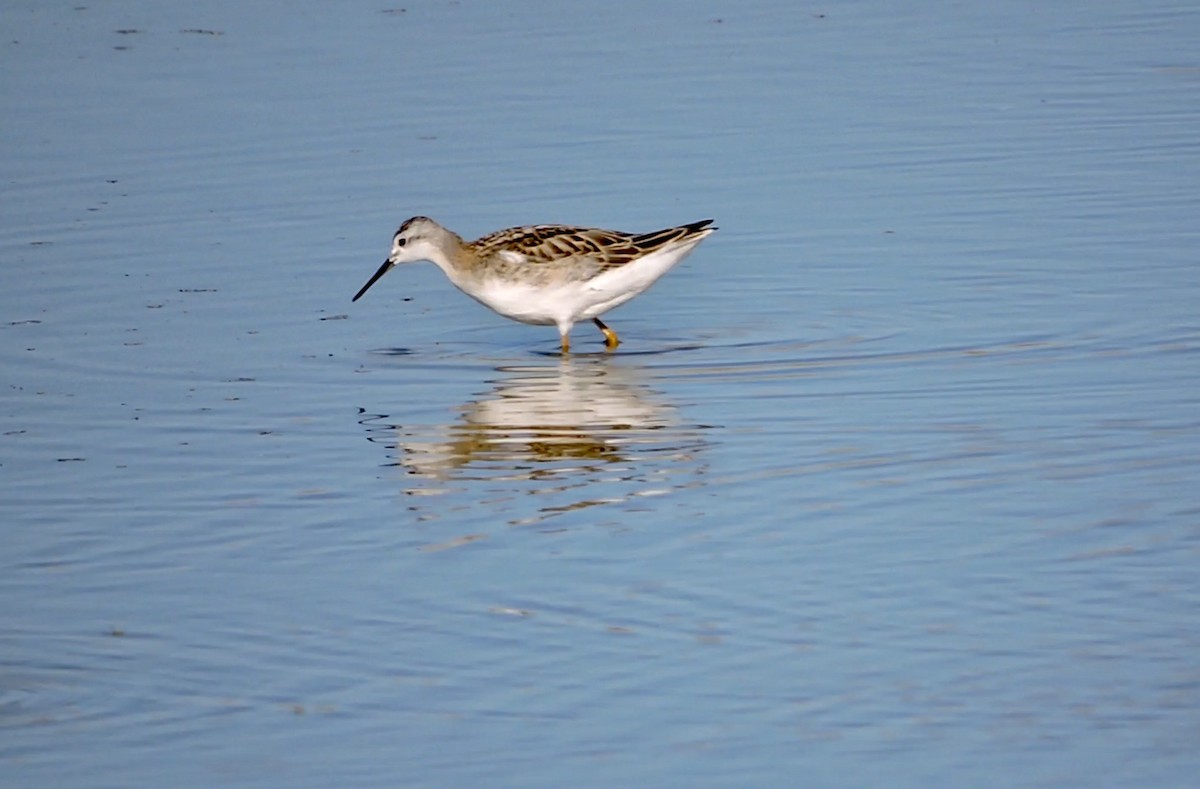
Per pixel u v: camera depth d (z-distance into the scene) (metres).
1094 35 29.55
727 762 10.78
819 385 17.62
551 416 17.16
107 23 30.23
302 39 29.36
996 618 12.36
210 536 14.50
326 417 17.28
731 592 12.95
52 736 11.42
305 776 10.85
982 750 10.79
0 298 20.48
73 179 24.19
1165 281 19.91
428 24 30.12
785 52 28.73
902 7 31.05
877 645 12.05
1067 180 23.42
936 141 25.11
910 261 21.05
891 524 14.06
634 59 28.39
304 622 12.83
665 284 20.95
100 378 18.28
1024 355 18.06
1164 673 11.54
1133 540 13.48
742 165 24.36
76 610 13.20
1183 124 25.39
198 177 24.23
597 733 11.16
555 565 13.60
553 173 24.12
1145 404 16.55
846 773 10.62
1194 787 10.37
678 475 15.44
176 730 11.47
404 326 20.19
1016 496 14.50
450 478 15.62
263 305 20.42
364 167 24.44
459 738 11.20
